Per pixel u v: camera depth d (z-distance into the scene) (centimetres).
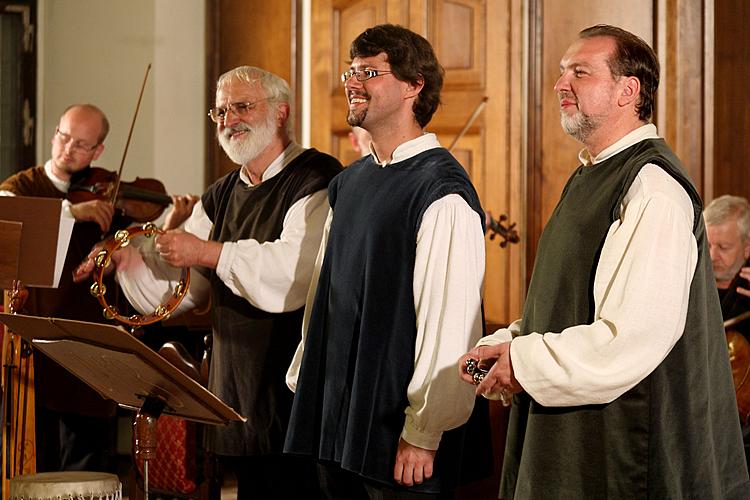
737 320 454
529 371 304
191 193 804
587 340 298
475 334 351
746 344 445
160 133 802
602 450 306
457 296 348
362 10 763
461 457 361
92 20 821
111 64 816
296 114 782
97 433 609
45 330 356
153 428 362
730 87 660
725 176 659
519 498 319
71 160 636
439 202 356
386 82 373
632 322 291
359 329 370
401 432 356
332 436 369
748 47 662
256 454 427
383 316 362
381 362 360
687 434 304
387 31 379
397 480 351
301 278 422
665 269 293
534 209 691
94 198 636
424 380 346
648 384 303
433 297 350
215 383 438
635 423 303
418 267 355
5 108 833
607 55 320
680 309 294
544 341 305
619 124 322
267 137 442
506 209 704
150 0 804
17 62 831
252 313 430
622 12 666
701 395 307
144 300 450
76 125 636
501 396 342
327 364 376
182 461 499
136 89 809
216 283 441
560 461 311
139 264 450
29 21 830
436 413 344
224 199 461
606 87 319
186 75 805
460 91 720
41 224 435
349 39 769
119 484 403
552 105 687
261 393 427
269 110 443
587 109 320
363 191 380
